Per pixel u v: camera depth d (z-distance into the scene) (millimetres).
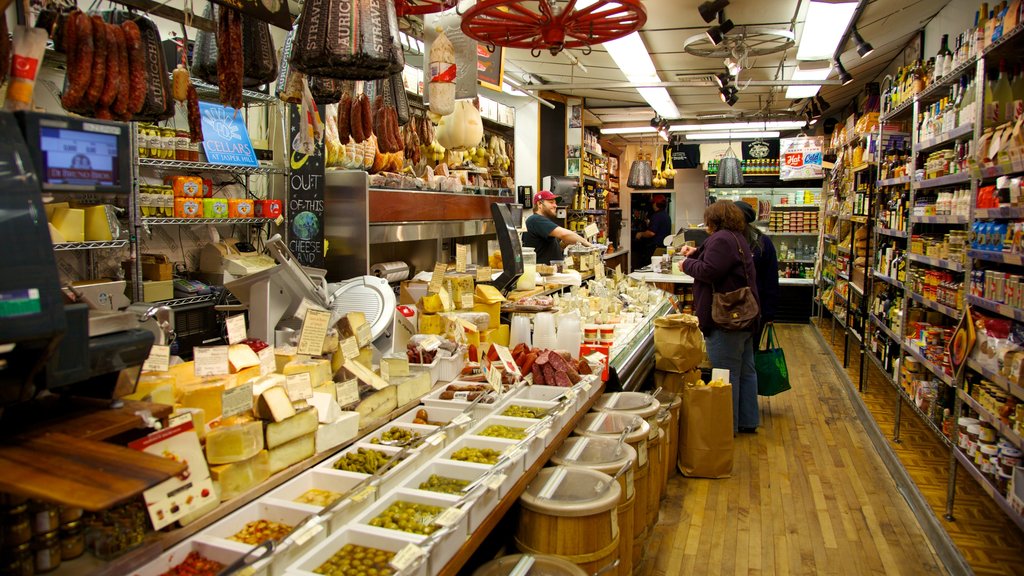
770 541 3471
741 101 10648
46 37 1391
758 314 4781
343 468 1979
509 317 3969
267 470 1776
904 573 3156
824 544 3438
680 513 3799
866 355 6281
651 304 5758
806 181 11289
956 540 3297
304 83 2445
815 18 5234
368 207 4039
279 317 2666
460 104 3918
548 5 2523
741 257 4648
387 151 3295
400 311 3156
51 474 1051
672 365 4332
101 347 1284
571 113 10125
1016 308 2910
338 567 1551
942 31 5863
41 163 1156
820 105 10141
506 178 8438
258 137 4488
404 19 3256
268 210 3938
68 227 2982
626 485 2689
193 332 3605
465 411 2527
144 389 1562
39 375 1168
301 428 1883
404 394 2504
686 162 14000
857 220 6934
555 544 2279
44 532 1218
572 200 9320
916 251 4734
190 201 3547
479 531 1892
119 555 1306
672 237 8938
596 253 6617
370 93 3365
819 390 6605
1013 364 2885
